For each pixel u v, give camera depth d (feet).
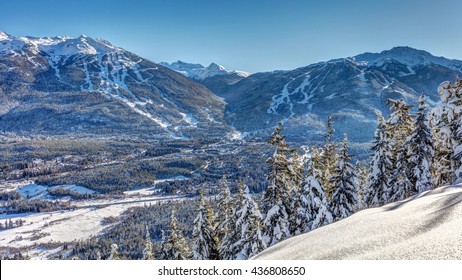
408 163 92.12
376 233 29.17
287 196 91.66
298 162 105.29
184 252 108.06
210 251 103.50
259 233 81.35
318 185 89.71
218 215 111.86
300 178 104.06
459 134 83.66
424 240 23.45
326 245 31.22
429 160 90.38
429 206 32.48
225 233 104.17
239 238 87.66
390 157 101.09
